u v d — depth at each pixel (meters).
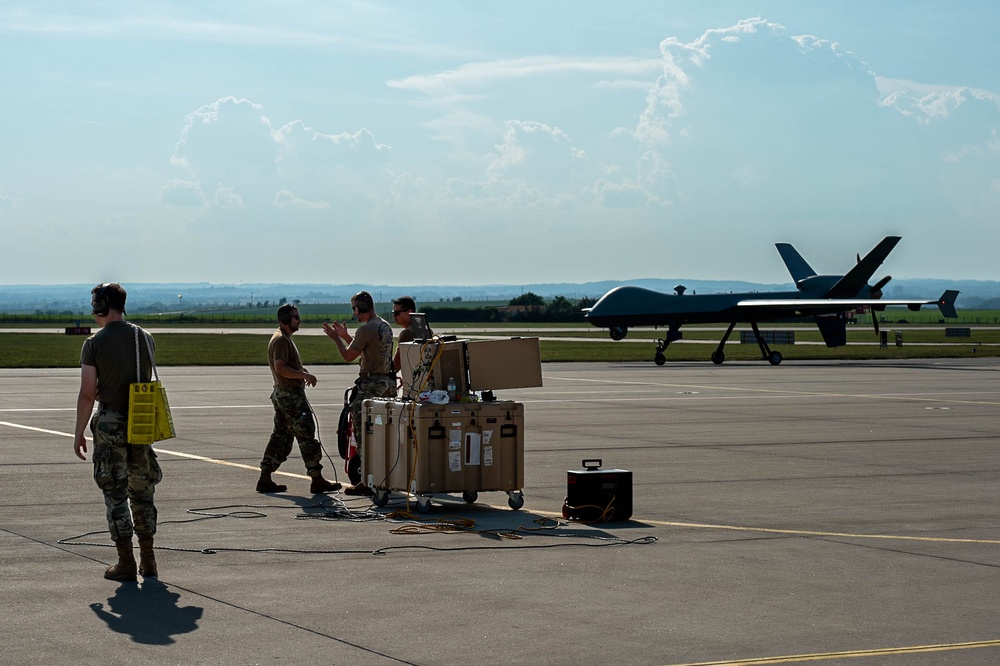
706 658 6.78
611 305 54.97
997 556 9.97
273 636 7.18
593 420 23.48
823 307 56.88
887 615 7.86
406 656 6.76
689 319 55.41
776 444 19.14
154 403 8.74
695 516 12.04
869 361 55.59
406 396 12.97
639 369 46.56
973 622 7.70
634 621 7.64
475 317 166.50
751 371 45.06
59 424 21.61
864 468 16.09
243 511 12.23
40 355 55.66
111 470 8.81
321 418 23.89
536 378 12.59
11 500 12.62
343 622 7.55
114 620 7.55
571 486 11.76
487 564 9.50
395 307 14.10
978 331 121.69
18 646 6.91
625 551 10.11
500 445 12.45
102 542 10.23
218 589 8.49
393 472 12.52
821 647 7.05
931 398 30.41
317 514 12.07
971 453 18.02
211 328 122.69
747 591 8.55
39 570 9.07
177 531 10.95
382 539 10.63
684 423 22.88
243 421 22.64
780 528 11.33
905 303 56.00
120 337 8.98
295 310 13.60
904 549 10.27
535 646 7.00
